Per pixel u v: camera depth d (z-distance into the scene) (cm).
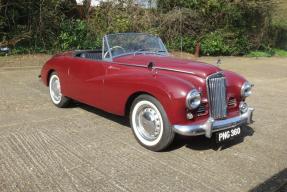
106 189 367
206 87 457
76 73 586
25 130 530
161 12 1619
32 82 886
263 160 454
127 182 383
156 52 589
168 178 395
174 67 489
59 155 444
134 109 480
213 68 475
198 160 445
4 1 1216
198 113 452
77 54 629
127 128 553
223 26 1834
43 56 1265
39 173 396
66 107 659
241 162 445
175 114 428
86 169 409
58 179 384
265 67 1483
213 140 511
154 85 441
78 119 592
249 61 1695
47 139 496
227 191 372
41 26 1291
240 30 1898
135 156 450
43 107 660
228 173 413
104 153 455
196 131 433
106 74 531
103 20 1410
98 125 564
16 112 621
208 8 1719
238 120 482
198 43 1691
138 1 1505
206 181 391
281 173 418
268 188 382
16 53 1252
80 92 585
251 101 791
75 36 1352
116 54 545
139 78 465
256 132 564
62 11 1395
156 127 456
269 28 2161
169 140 447
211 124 438
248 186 385
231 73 530
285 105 762
